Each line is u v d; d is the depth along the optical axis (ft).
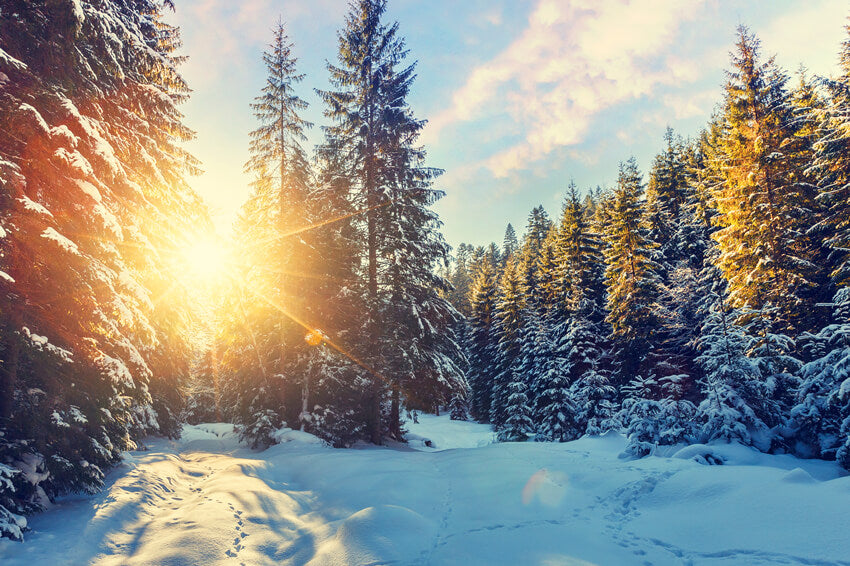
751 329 49.85
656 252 81.66
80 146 25.91
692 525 21.04
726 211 63.26
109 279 25.81
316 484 32.04
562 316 90.74
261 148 58.13
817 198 56.34
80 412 25.02
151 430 53.11
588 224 98.32
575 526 22.44
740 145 61.52
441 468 36.55
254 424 49.47
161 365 53.57
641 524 22.61
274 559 20.65
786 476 23.03
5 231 19.65
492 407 106.93
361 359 56.24
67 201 24.76
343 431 53.11
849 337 32.42
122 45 26.96
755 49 61.77
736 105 61.31
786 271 54.70
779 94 60.54
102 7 28.30
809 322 55.98
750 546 17.79
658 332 74.08
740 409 37.76
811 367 33.88
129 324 26.89
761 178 58.80
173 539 20.57
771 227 56.54
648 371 72.23
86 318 25.80
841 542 16.08
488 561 18.51
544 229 173.58
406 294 58.23
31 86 24.18
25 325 24.17
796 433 35.27
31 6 23.59
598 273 95.91
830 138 53.67
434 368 57.77
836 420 32.86
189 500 27.78
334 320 58.54
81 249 25.61
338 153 59.77
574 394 69.67
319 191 55.47
